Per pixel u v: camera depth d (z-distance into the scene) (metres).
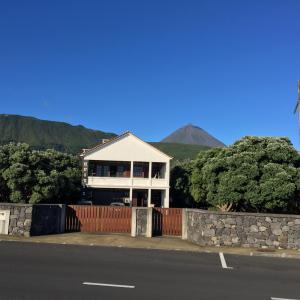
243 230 20.41
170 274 11.84
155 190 53.62
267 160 29.67
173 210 25.47
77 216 25.70
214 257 16.55
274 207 28.47
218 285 10.55
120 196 53.31
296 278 12.23
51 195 35.31
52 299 8.29
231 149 31.25
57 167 40.59
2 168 34.12
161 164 54.75
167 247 19.45
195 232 21.88
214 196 31.42
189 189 49.91
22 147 35.69
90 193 51.56
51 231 23.77
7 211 22.30
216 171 31.31
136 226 24.36
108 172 53.62
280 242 20.09
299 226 20.08
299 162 30.45
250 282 11.20
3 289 8.98
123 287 9.72
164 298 8.82
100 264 13.11
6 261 12.88
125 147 52.00
